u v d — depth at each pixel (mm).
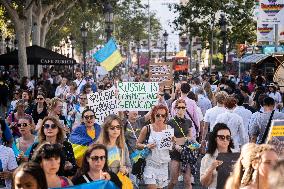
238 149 15258
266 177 8430
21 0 46875
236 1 64375
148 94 17812
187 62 87062
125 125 15641
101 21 96062
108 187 9375
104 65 26828
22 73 47156
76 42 107438
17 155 13594
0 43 87312
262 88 25531
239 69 58656
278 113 15523
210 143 11680
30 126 14250
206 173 11195
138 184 16203
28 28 55719
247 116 17969
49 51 49000
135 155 14312
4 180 12344
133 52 119000
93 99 16828
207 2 63719
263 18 41125
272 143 12281
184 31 68250
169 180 15594
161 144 14195
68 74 69438
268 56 43906
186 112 17938
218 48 81938
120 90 17734
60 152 9664
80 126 13727
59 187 9539
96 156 10227
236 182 8781
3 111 39812
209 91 25109
